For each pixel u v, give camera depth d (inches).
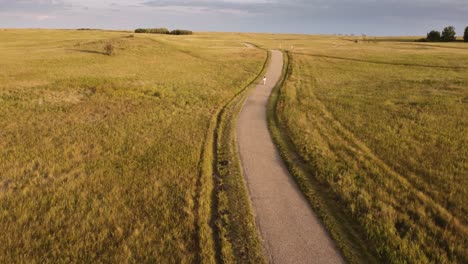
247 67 1889.8
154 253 307.6
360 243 334.3
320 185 458.9
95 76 1311.5
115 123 719.1
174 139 629.9
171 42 3029.0
